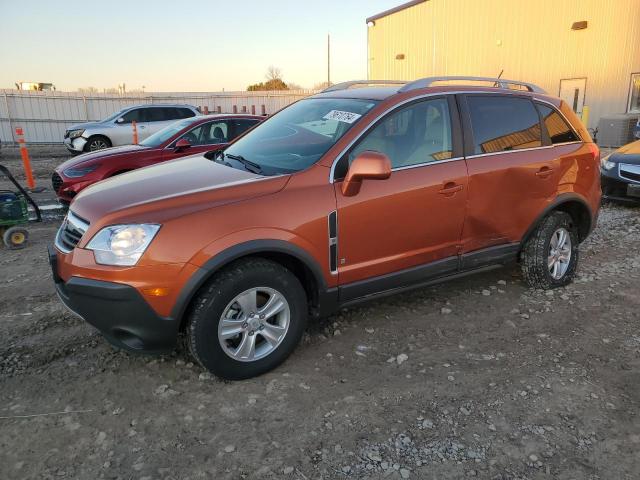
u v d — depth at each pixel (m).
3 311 4.30
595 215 5.02
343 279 3.56
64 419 2.93
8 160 16.11
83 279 2.98
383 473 2.55
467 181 3.97
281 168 3.58
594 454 2.68
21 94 22.09
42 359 3.55
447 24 23.80
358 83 4.79
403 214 3.69
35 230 7.01
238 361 3.23
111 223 2.99
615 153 8.43
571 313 4.29
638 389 3.24
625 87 17.92
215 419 2.95
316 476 2.53
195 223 2.99
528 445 2.74
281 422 2.92
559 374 3.40
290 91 27.28
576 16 18.94
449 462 2.62
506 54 21.59
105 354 3.62
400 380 3.33
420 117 3.88
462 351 3.69
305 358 3.59
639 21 17.25
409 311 4.32
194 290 2.98
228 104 26.47
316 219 3.32
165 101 25.02
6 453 2.66
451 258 4.08
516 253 4.50
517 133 4.38
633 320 4.17
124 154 7.65
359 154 3.36
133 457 2.65
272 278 3.25
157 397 3.14
